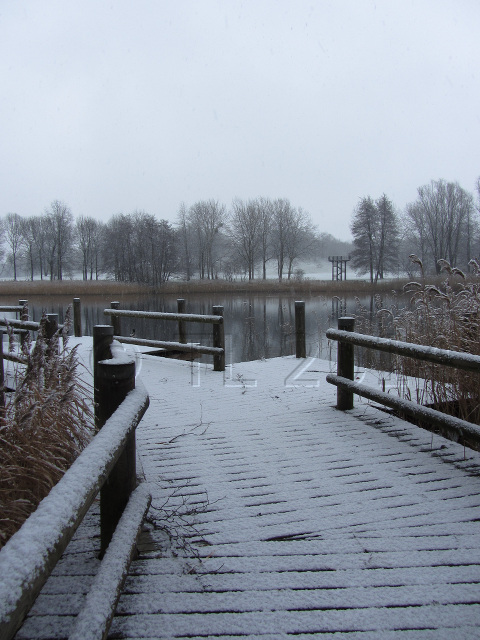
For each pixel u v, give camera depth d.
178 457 3.74
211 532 2.68
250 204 55.84
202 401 5.38
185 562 2.40
